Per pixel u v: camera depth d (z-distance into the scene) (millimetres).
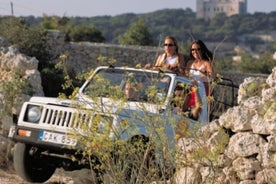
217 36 141625
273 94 9797
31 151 13320
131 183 9578
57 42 36500
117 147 10016
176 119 11891
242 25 151000
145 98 12664
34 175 13586
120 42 64938
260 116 9711
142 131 11320
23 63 18266
